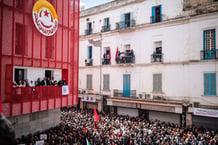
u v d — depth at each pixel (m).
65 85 17.64
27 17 14.15
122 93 26.05
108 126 18.75
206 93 19.41
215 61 18.81
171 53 21.92
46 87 15.59
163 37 22.59
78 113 24.92
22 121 14.91
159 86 22.72
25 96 13.78
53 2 16.55
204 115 18.72
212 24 19.14
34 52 14.72
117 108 26.36
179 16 21.48
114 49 27.38
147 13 24.22
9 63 12.86
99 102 28.23
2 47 12.47
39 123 16.70
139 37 24.75
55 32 16.75
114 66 27.06
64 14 17.88
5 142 3.90
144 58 24.23
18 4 13.53
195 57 20.22
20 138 14.66
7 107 12.62
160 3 23.06
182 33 21.17
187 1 20.81
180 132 17.48
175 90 21.45
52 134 15.80
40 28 15.20
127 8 26.19
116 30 26.77
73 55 19.12
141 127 18.77
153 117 22.94
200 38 19.97
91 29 30.67
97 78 29.31
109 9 28.20
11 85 12.88
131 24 25.48
